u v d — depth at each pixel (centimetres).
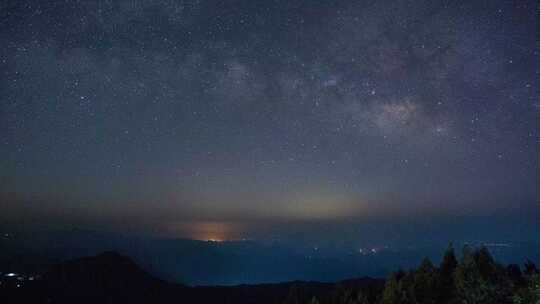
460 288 3331
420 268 3956
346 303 4859
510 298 3014
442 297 3656
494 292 3103
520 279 3378
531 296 2505
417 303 3719
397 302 3819
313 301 5181
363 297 4638
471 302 3161
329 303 5166
